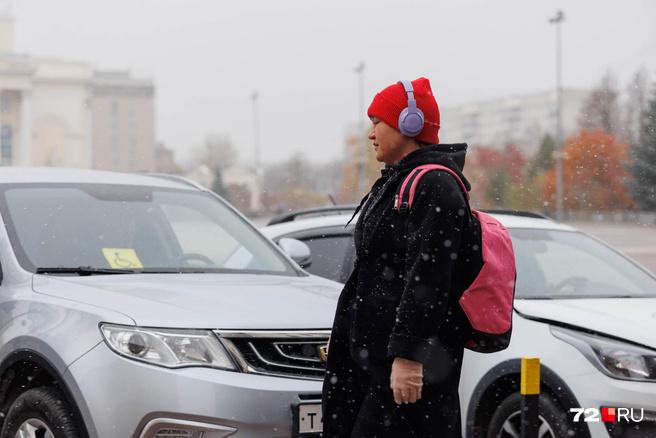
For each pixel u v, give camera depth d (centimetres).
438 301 400
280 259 699
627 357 618
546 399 643
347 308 434
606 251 805
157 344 521
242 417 510
